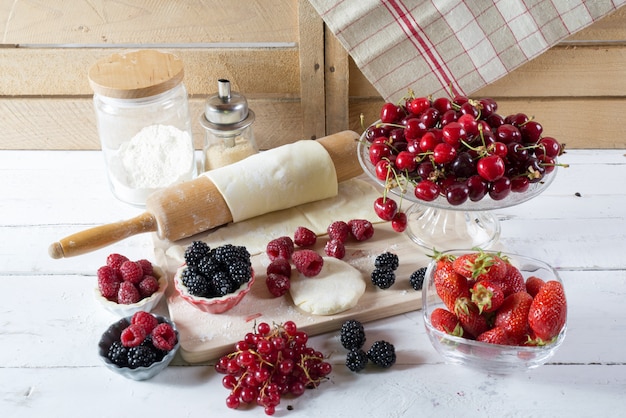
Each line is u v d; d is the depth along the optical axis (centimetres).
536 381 127
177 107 170
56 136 191
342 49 174
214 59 179
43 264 153
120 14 174
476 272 121
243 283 138
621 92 181
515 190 137
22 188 176
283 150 164
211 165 174
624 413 121
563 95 182
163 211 151
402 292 143
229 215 158
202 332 134
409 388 126
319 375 127
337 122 185
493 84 180
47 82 183
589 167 182
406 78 171
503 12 163
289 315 138
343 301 138
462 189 132
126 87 156
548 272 133
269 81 182
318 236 159
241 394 122
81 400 124
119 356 126
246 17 174
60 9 173
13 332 137
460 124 134
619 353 132
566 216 166
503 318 121
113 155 171
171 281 146
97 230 148
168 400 124
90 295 145
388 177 138
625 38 173
